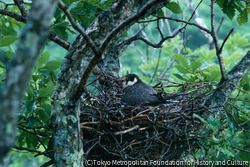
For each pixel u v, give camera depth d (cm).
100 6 644
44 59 701
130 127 632
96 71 825
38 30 246
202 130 682
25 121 696
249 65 677
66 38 770
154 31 1778
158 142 647
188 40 1108
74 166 548
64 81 545
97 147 638
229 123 676
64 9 422
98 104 702
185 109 683
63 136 545
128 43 866
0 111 236
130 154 642
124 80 851
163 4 568
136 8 551
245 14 742
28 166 1013
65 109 545
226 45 1377
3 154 248
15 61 242
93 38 542
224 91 673
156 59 1320
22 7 650
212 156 896
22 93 246
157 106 727
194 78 855
